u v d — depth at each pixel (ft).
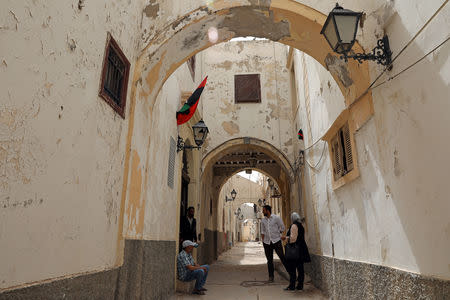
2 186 5.62
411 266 9.20
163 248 17.56
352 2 12.82
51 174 7.14
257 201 100.99
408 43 9.40
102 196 9.89
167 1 14.34
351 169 14.44
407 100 9.42
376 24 11.93
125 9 12.16
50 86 7.14
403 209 9.68
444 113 7.64
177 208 22.40
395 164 10.18
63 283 7.26
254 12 13.82
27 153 6.33
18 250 5.99
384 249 11.02
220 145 33.53
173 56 14.84
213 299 18.02
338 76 14.47
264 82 35.24
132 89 12.79
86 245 8.78
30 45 6.47
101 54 9.86
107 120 10.34
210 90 35.09
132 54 12.96
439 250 7.87
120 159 11.46
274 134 33.60
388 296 10.43
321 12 13.28
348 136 14.75
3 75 5.72
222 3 13.84
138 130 13.29
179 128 23.88
